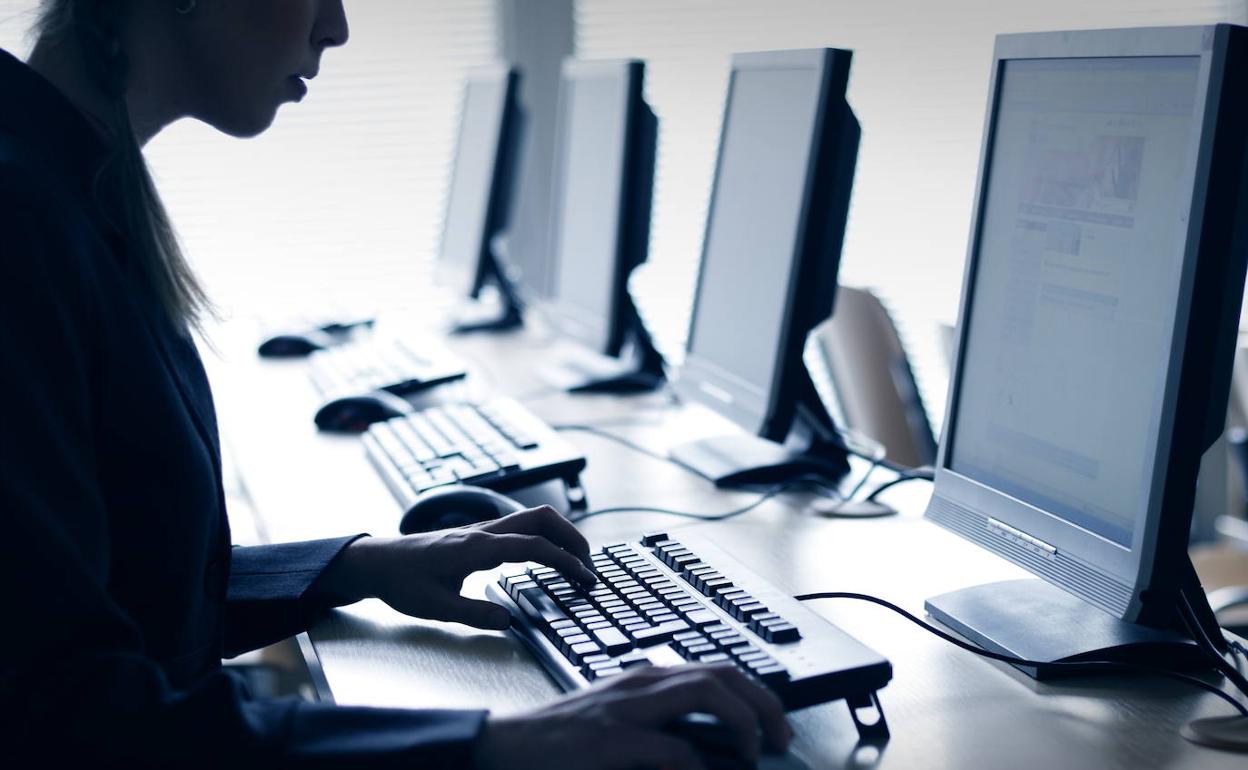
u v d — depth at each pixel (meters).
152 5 0.94
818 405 1.61
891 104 3.31
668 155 3.30
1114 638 0.97
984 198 1.16
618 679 0.76
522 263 3.40
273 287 3.17
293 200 3.15
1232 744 0.82
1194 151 0.88
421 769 0.70
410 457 1.57
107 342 0.84
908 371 2.13
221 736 0.71
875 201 3.34
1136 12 3.37
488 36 3.25
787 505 1.44
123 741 0.70
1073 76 1.04
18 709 0.70
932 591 1.14
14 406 0.72
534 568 1.09
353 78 3.16
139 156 0.94
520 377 2.24
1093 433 0.99
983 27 3.30
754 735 0.73
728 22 3.27
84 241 0.82
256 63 0.97
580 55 3.28
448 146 3.26
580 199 2.29
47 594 0.71
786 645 0.87
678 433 1.82
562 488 1.53
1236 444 2.07
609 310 2.07
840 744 0.83
